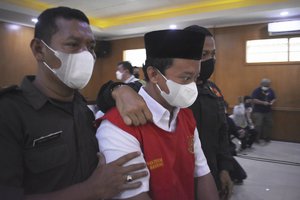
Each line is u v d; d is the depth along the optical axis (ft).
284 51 18.88
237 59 20.48
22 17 18.76
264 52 19.58
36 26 2.72
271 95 18.61
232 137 15.94
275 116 19.43
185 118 3.43
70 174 2.55
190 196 3.15
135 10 20.16
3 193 2.08
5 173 2.14
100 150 2.67
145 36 3.07
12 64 20.24
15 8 17.19
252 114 18.83
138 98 2.76
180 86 2.88
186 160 3.12
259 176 12.05
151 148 2.71
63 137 2.58
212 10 18.48
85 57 2.68
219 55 21.11
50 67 2.64
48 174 2.43
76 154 2.65
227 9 17.79
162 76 2.93
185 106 3.03
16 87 2.49
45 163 2.40
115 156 2.52
